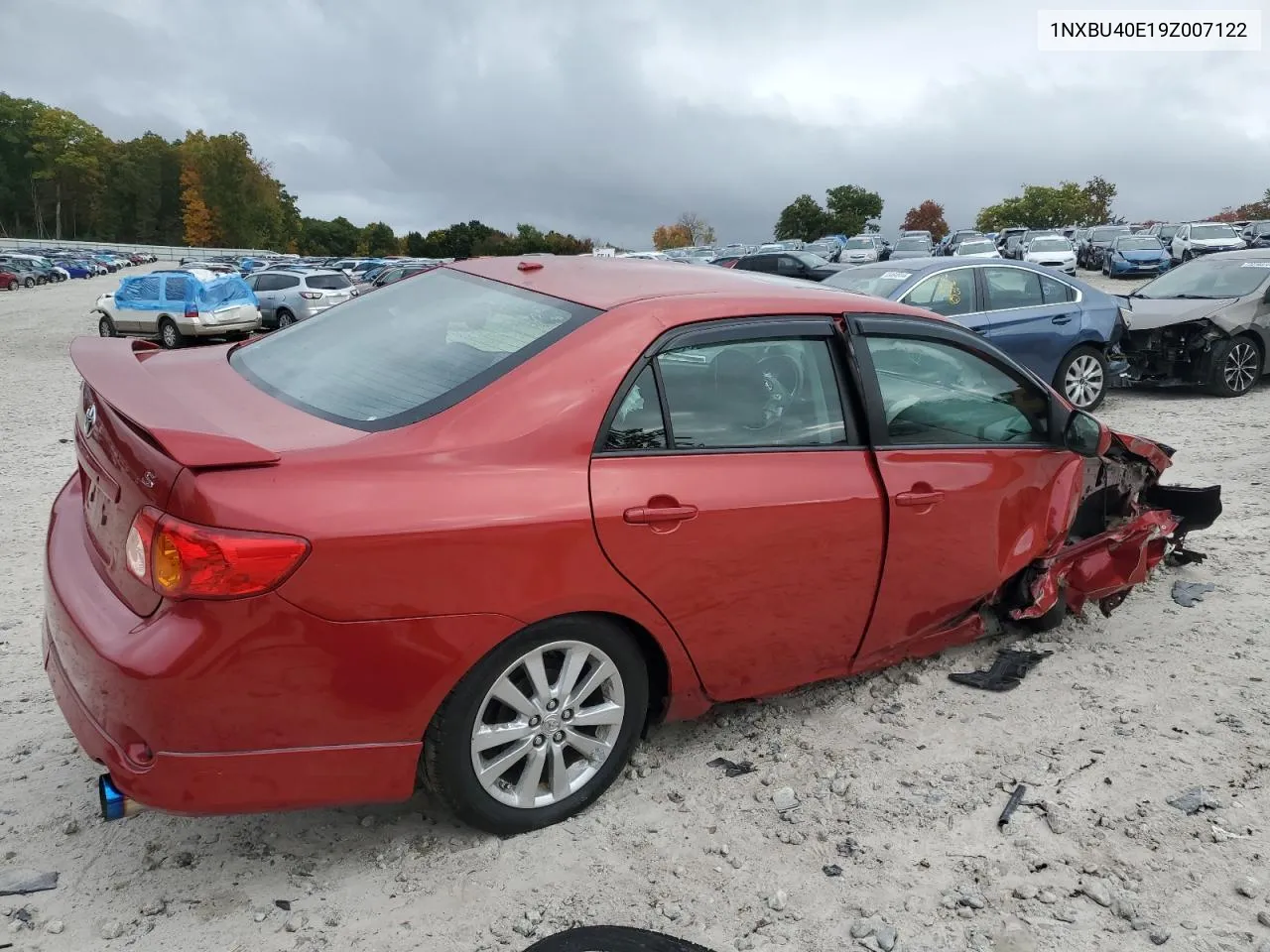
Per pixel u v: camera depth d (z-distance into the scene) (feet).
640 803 10.43
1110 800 10.51
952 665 13.70
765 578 10.53
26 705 12.42
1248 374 36.35
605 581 9.37
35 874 9.14
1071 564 14.34
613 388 9.66
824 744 11.66
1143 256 111.75
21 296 158.20
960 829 10.05
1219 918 8.81
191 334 79.92
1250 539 18.78
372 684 8.41
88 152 487.61
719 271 12.56
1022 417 13.35
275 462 8.18
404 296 12.34
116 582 8.66
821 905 8.96
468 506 8.64
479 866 9.38
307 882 9.13
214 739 8.02
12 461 29.35
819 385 11.22
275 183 469.98
